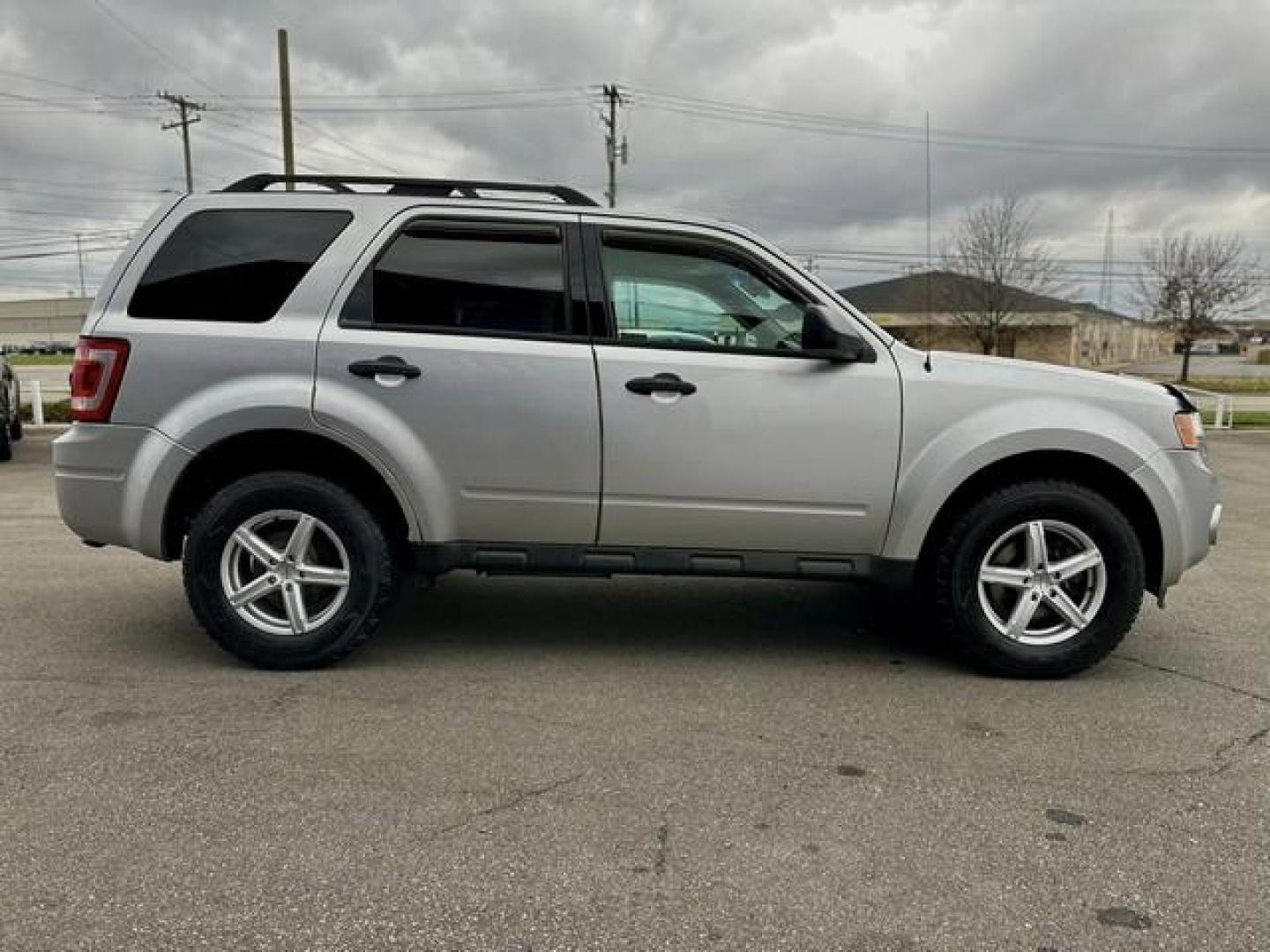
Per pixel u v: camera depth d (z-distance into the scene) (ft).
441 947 7.70
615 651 14.97
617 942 7.78
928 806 10.09
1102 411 13.75
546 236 13.62
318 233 13.53
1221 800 10.30
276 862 8.80
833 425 13.50
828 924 8.06
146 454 13.19
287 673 13.69
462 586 18.92
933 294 143.95
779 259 13.78
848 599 18.39
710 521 13.70
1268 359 245.65
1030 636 13.97
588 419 13.37
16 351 279.69
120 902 8.16
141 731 11.59
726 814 9.84
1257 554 23.30
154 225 13.60
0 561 20.61
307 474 13.52
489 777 10.54
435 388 13.25
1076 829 9.66
